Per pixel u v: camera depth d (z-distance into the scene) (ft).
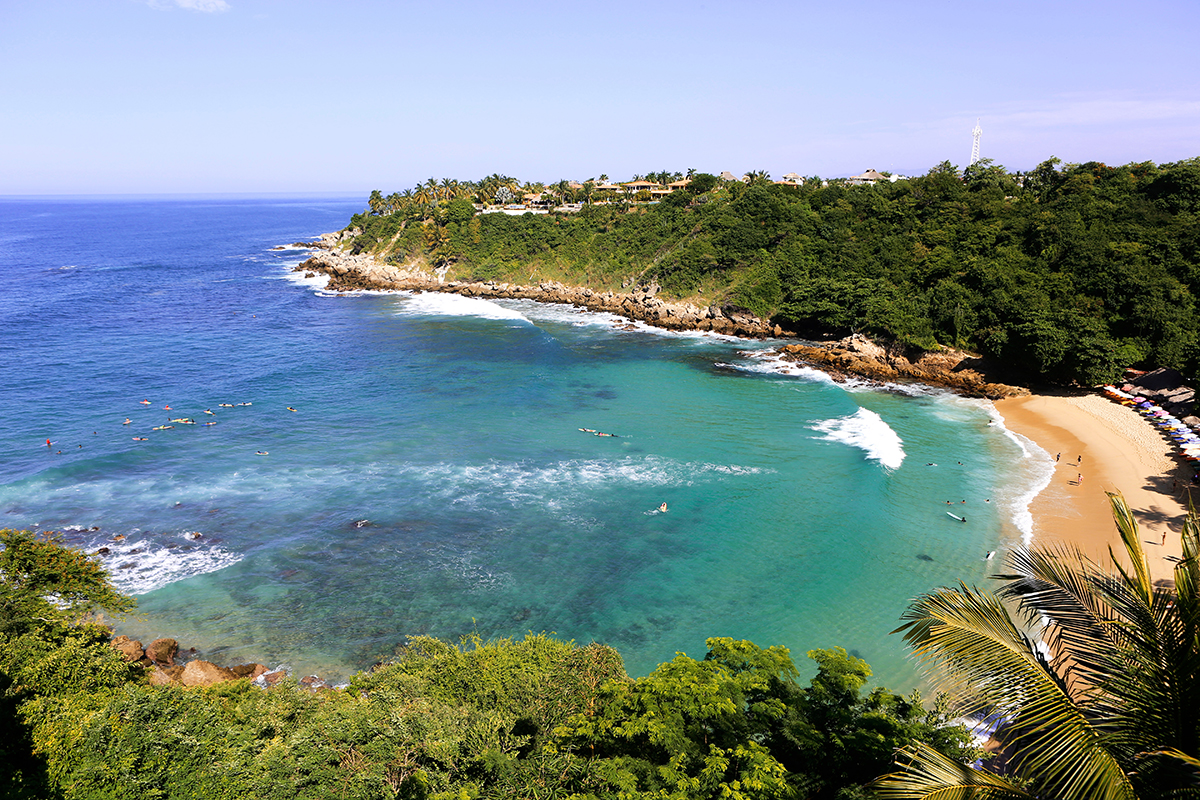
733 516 147.02
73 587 99.30
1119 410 210.59
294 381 245.45
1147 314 234.79
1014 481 165.78
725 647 74.95
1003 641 35.04
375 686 83.20
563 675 78.69
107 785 59.31
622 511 149.79
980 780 33.81
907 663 101.71
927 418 214.07
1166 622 34.14
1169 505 148.97
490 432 196.75
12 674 73.67
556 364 272.31
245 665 102.37
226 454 179.22
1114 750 33.19
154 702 69.15
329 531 140.97
